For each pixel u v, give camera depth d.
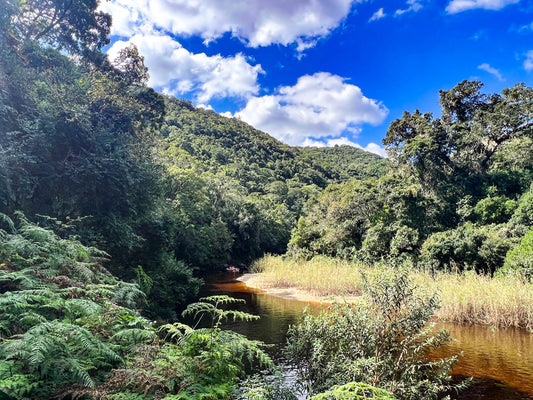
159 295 11.01
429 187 28.92
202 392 2.19
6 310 2.81
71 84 10.79
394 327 3.99
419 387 3.80
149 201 10.84
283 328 10.20
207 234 28.64
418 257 20.92
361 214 28.41
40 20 12.87
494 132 29.03
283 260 31.09
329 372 3.90
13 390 1.95
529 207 21.89
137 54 19.52
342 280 16.20
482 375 6.48
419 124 31.92
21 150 6.54
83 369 2.21
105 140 8.66
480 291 11.32
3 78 6.73
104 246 8.69
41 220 6.76
